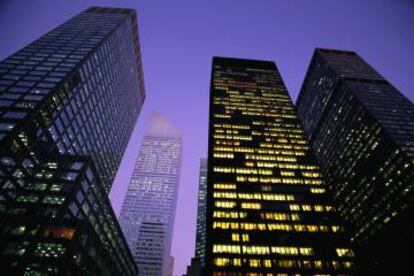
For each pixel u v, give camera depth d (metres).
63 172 90.62
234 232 84.94
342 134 173.38
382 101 156.38
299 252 81.50
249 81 165.50
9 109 89.12
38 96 96.06
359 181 151.75
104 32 151.75
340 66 198.50
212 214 89.50
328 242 84.94
